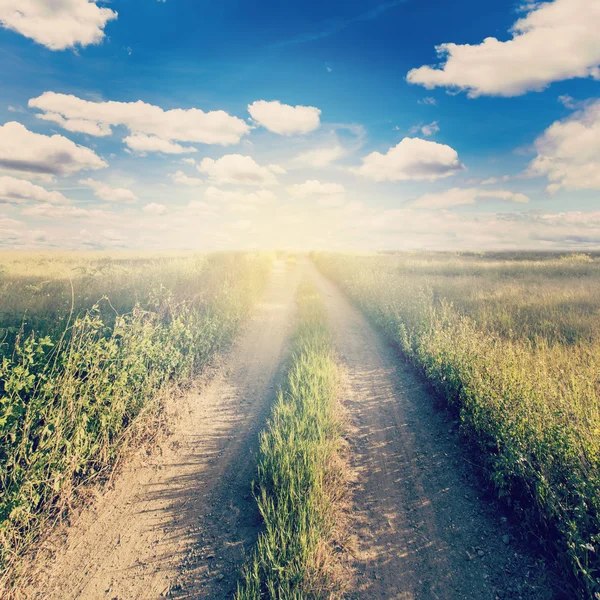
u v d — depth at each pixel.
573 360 6.09
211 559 3.16
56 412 3.86
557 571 2.95
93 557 3.20
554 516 3.23
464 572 3.02
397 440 5.07
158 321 7.46
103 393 4.35
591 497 2.96
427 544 3.31
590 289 13.67
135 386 5.29
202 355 8.13
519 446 3.69
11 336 5.16
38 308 6.99
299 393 6.06
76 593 2.87
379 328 11.54
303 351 8.53
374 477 4.29
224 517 3.65
